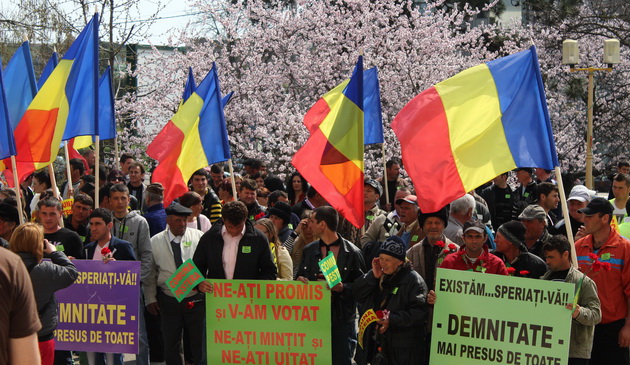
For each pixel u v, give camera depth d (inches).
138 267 304.5
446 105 293.7
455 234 345.4
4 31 997.8
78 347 308.2
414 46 935.7
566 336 248.7
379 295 273.9
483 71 296.5
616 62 759.1
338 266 296.7
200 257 303.1
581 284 253.3
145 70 952.9
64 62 376.5
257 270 299.9
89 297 306.8
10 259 146.5
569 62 754.8
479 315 257.4
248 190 422.9
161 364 372.2
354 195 325.7
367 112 419.2
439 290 261.7
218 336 293.3
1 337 143.8
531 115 291.0
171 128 392.8
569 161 1164.5
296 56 968.3
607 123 1243.8
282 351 289.7
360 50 327.9
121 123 1002.7
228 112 910.4
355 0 951.0
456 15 1052.5
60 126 369.1
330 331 286.5
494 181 481.1
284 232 371.6
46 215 318.0
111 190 348.5
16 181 335.6
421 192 290.8
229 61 959.0
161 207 392.2
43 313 260.2
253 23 1011.3
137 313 305.1
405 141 294.8
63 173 916.0
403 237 343.3
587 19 1253.7
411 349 267.3
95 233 319.0
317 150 331.0
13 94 395.5
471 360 258.2
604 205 279.4
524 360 252.4
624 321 277.9
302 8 967.6
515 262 285.4
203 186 457.4
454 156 290.0
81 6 972.6
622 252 277.1
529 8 1311.5
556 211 455.8
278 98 954.1
